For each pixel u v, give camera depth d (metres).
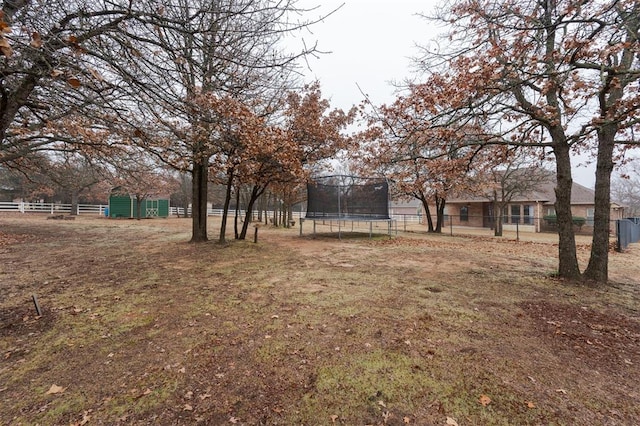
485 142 5.96
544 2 4.64
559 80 4.27
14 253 8.92
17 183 32.28
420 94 5.77
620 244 10.98
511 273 6.76
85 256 8.51
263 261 8.02
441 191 16.27
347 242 12.97
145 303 4.59
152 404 2.30
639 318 4.06
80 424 2.10
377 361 2.90
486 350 3.13
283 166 10.02
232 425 2.09
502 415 2.17
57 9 3.01
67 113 3.97
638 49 3.65
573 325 3.80
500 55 4.83
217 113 5.09
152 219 27.64
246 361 2.92
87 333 3.55
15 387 2.52
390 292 5.21
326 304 4.56
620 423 2.10
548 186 24.92
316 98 10.90
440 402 2.31
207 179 11.50
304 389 2.48
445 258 8.86
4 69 2.85
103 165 9.42
